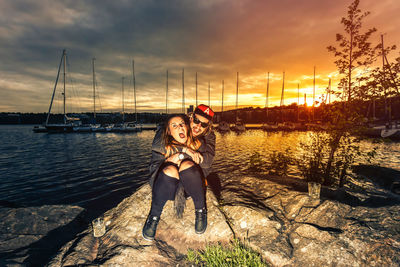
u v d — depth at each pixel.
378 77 5.41
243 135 49.62
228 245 2.60
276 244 2.51
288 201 3.32
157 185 2.27
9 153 24.61
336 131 6.10
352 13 5.78
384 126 31.89
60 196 9.62
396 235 2.18
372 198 3.42
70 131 65.56
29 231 3.75
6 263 2.68
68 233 3.99
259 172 10.16
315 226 2.65
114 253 2.48
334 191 4.36
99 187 10.86
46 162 18.58
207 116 2.44
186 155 2.34
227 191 3.80
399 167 12.33
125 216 3.07
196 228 2.41
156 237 2.74
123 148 28.41
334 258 2.20
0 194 10.11
